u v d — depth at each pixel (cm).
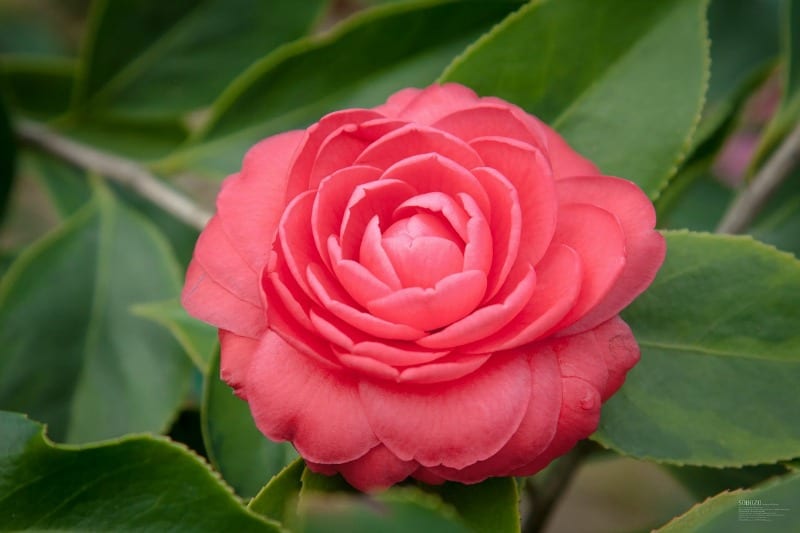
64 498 41
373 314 38
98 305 51
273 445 44
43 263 51
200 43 54
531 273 38
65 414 50
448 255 39
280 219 39
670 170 44
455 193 39
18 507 41
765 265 43
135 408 50
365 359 37
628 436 42
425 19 49
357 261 39
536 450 38
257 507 41
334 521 41
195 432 52
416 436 38
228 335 40
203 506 40
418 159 39
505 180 39
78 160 54
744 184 51
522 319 39
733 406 42
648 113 45
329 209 39
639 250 39
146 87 55
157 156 56
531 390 38
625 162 44
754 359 43
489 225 39
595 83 45
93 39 54
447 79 45
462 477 39
